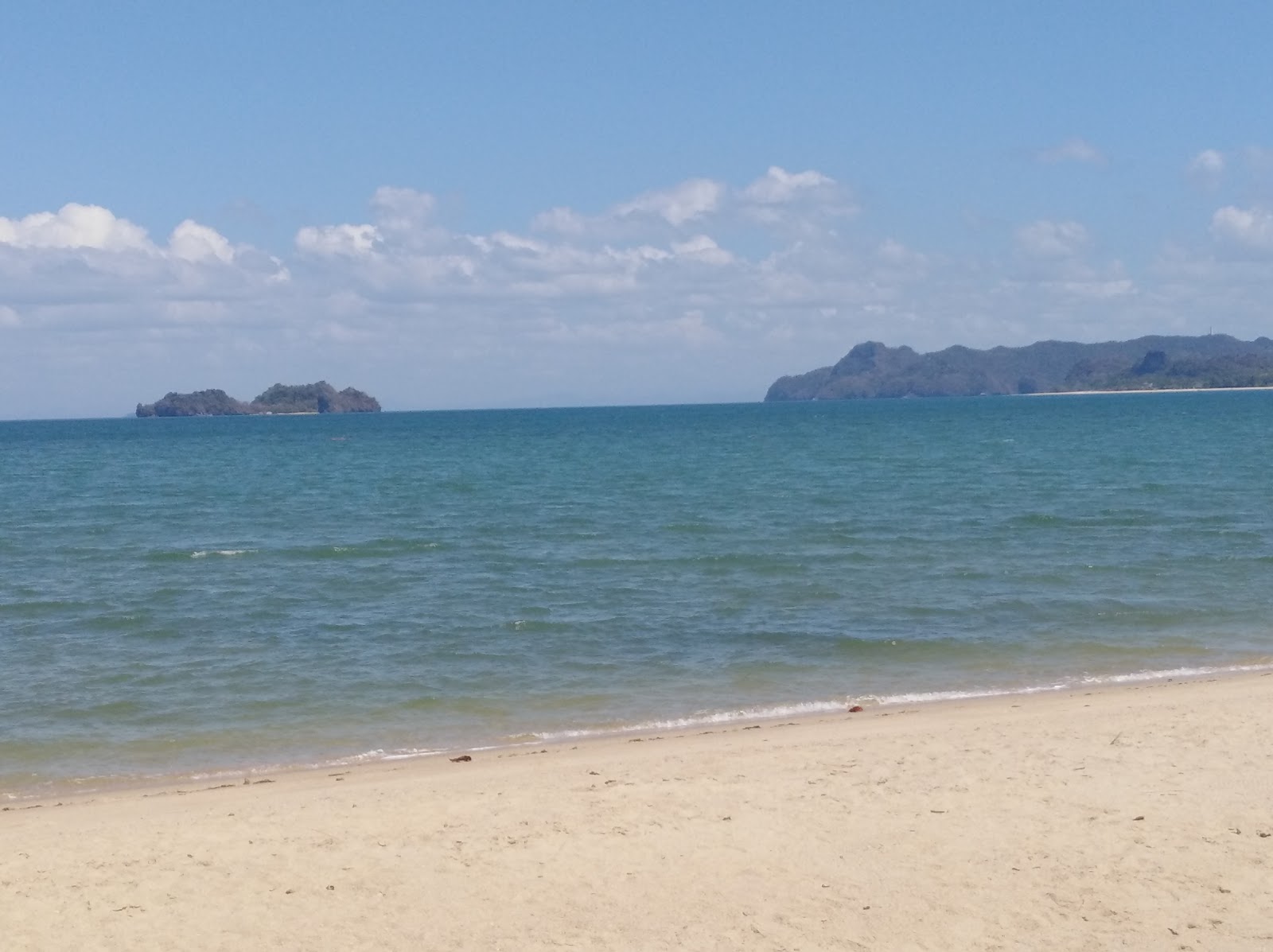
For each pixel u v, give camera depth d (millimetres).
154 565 29859
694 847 9922
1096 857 9391
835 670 18172
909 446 83812
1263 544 29391
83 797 12797
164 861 9945
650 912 8719
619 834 10266
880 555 29094
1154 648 19109
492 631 20984
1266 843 9516
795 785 11547
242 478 64688
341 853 10016
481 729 15312
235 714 16000
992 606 22453
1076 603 22609
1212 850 9414
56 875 9695
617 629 21000
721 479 56125
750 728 14938
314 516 42312
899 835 10039
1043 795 10938
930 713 15375
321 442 116562
